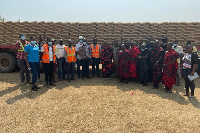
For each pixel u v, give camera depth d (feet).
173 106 16.88
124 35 28.48
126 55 24.35
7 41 29.94
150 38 25.73
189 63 19.22
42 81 25.93
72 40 29.43
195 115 14.89
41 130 12.44
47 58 22.31
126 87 23.17
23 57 23.73
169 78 20.71
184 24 26.89
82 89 22.02
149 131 12.33
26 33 29.73
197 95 20.27
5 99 18.45
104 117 14.43
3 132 12.17
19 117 14.43
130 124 13.30
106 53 27.27
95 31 29.09
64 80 26.45
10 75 29.22
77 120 13.92
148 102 17.85
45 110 15.75
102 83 24.99
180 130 12.48
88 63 27.40
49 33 29.50
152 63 22.74
